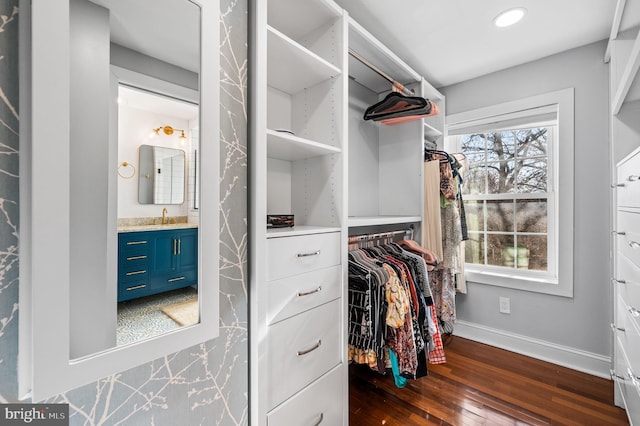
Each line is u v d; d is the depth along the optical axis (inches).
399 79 88.7
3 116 24.8
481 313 100.3
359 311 60.3
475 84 99.7
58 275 24.8
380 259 69.4
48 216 24.2
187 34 34.0
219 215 37.9
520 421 61.6
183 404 35.5
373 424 61.0
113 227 28.5
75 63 26.6
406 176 92.6
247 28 43.0
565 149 84.0
